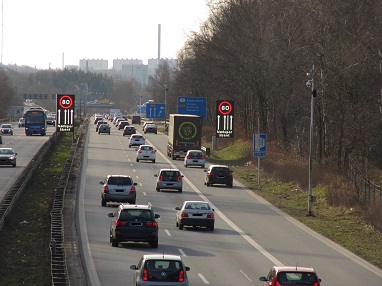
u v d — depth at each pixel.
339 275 85.06
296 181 181.50
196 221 115.81
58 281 71.38
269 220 132.25
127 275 79.31
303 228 124.38
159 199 154.62
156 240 98.00
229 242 106.69
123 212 97.56
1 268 83.06
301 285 61.44
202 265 87.25
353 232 120.38
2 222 109.94
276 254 98.12
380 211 132.12
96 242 101.56
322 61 199.88
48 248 95.44
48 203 139.25
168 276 63.47
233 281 77.94
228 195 166.62
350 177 173.75
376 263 94.94
